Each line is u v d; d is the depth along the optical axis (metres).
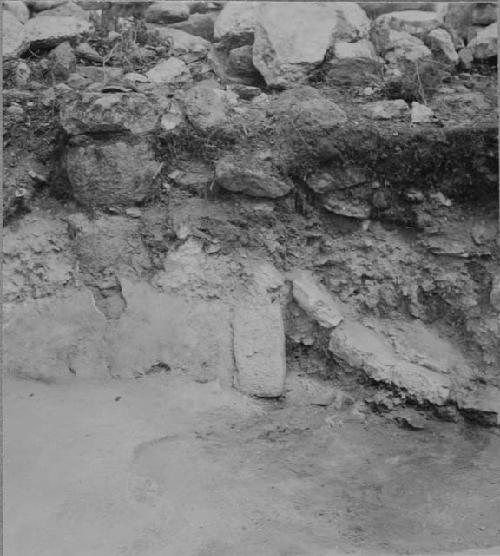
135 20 4.69
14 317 3.55
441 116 4.00
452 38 4.60
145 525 2.67
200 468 2.98
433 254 3.72
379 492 2.94
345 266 3.74
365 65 4.29
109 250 3.70
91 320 3.56
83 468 2.90
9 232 3.73
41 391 3.34
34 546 2.55
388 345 3.57
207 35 4.80
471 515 2.82
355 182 3.77
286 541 2.64
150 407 3.28
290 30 4.36
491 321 3.57
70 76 4.17
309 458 3.11
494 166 3.70
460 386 3.41
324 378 3.54
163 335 3.52
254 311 3.57
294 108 3.88
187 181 3.86
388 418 3.35
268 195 3.76
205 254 3.70
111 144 3.77
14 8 4.50
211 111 3.94
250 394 3.43
